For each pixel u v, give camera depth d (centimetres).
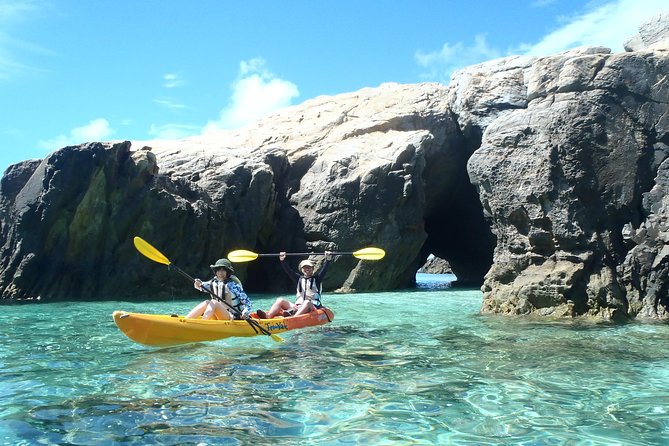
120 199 1529
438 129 2025
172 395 481
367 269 1741
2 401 462
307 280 926
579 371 577
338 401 468
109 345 713
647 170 1049
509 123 1184
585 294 1034
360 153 1852
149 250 739
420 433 396
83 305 1286
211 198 1698
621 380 541
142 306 1276
